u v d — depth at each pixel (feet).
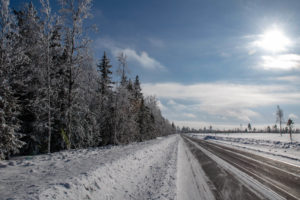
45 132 45.73
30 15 37.35
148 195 17.06
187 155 47.70
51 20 37.52
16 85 36.91
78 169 18.71
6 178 15.47
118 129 68.90
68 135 42.11
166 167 30.35
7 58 30.07
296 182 21.54
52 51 41.16
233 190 18.47
